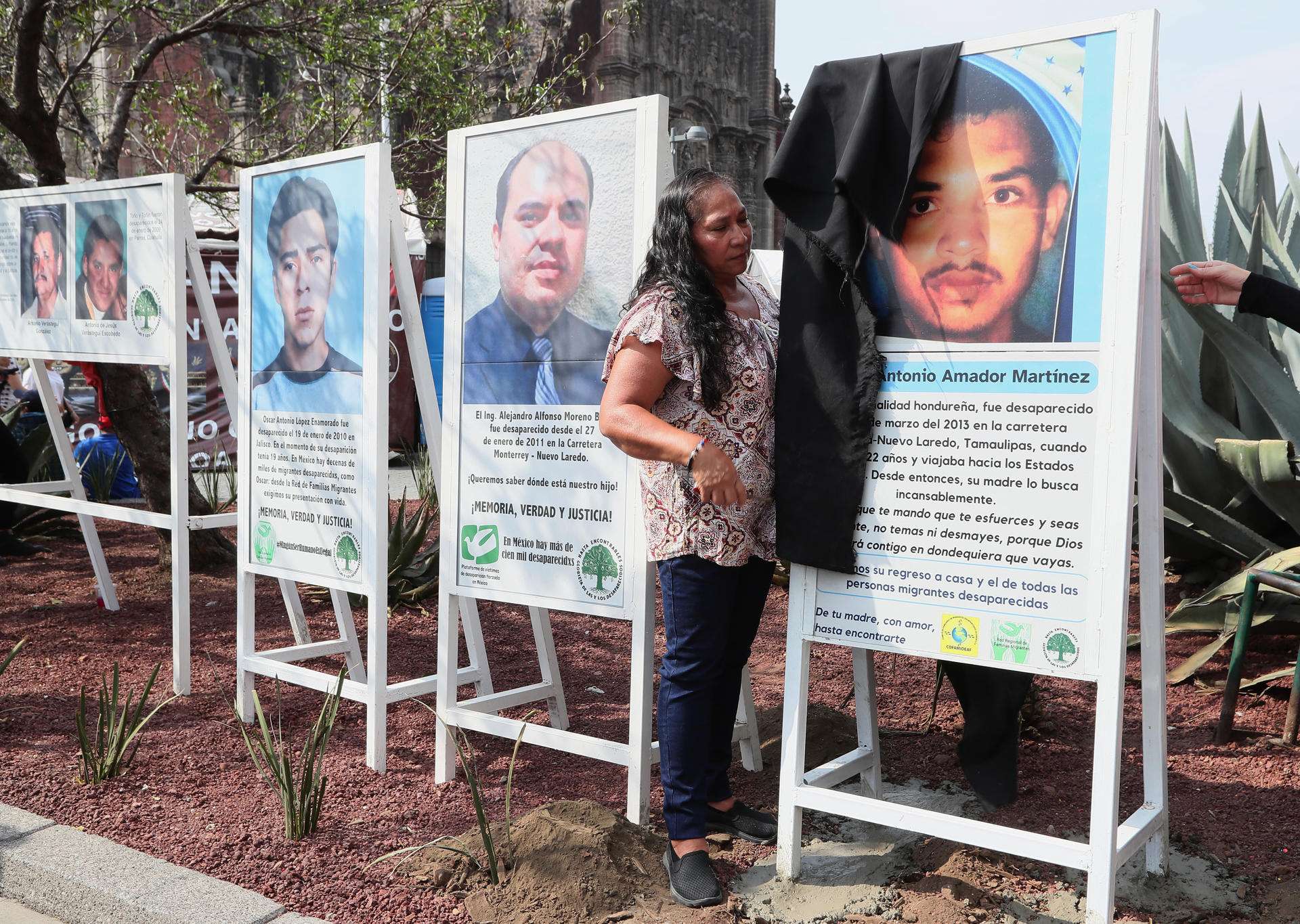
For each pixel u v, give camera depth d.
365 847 3.34
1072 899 2.87
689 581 2.96
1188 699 4.51
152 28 11.77
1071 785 3.66
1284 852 3.13
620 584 3.45
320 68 10.38
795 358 2.99
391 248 4.15
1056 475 2.69
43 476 8.94
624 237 3.45
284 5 9.00
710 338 2.84
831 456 2.96
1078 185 2.63
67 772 3.92
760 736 4.22
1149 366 2.84
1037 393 2.70
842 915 2.87
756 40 40.88
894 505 2.92
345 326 4.11
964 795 3.60
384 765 3.99
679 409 2.94
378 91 9.64
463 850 3.12
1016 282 2.72
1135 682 4.72
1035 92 2.68
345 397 4.11
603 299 3.49
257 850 3.30
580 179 3.54
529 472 3.68
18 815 3.47
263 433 4.48
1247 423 6.15
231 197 10.97
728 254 2.90
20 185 7.37
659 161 3.35
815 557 2.99
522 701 4.18
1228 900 2.88
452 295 3.87
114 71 13.14
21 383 10.56
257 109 12.15
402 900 3.01
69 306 5.54
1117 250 2.58
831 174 2.94
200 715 4.60
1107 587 2.62
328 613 6.36
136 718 3.98
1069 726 4.23
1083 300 2.63
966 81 2.77
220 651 5.55
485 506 3.80
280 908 2.92
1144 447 2.86
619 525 3.45
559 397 3.60
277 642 5.75
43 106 7.56
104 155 8.23
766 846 3.32
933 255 2.82
